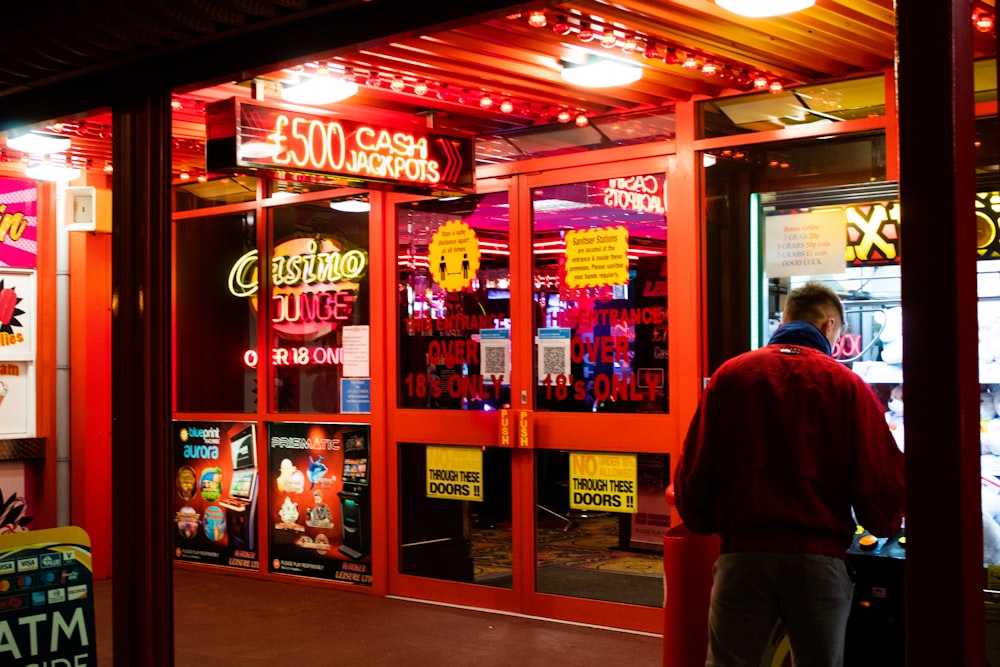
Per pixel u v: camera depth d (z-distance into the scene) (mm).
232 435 7934
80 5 4250
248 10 4008
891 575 4027
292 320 7664
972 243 2582
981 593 2578
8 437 7820
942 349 2543
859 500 3346
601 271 6164
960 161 2547
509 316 6539
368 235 7219
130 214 4727
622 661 5449
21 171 7824
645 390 6000
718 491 3551
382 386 7094
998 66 2523
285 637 6098
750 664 3430
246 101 5250
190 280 8266
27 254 7895
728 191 5715
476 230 6695
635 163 6020
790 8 3895
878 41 4746
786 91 5520
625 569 6086
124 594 4703
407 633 6121
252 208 7840
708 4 4312
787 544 3371
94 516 7941
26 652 3969
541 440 6359
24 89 5152
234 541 7934
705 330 5785
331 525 7398
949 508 2535
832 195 5266
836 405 3402
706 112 5809
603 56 4910
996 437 4598
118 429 4727
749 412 3479
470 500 6723
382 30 3959
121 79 4766
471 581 6723
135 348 4707
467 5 3715
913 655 2576
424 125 6000
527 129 6469
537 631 6090
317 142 5504
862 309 5156
